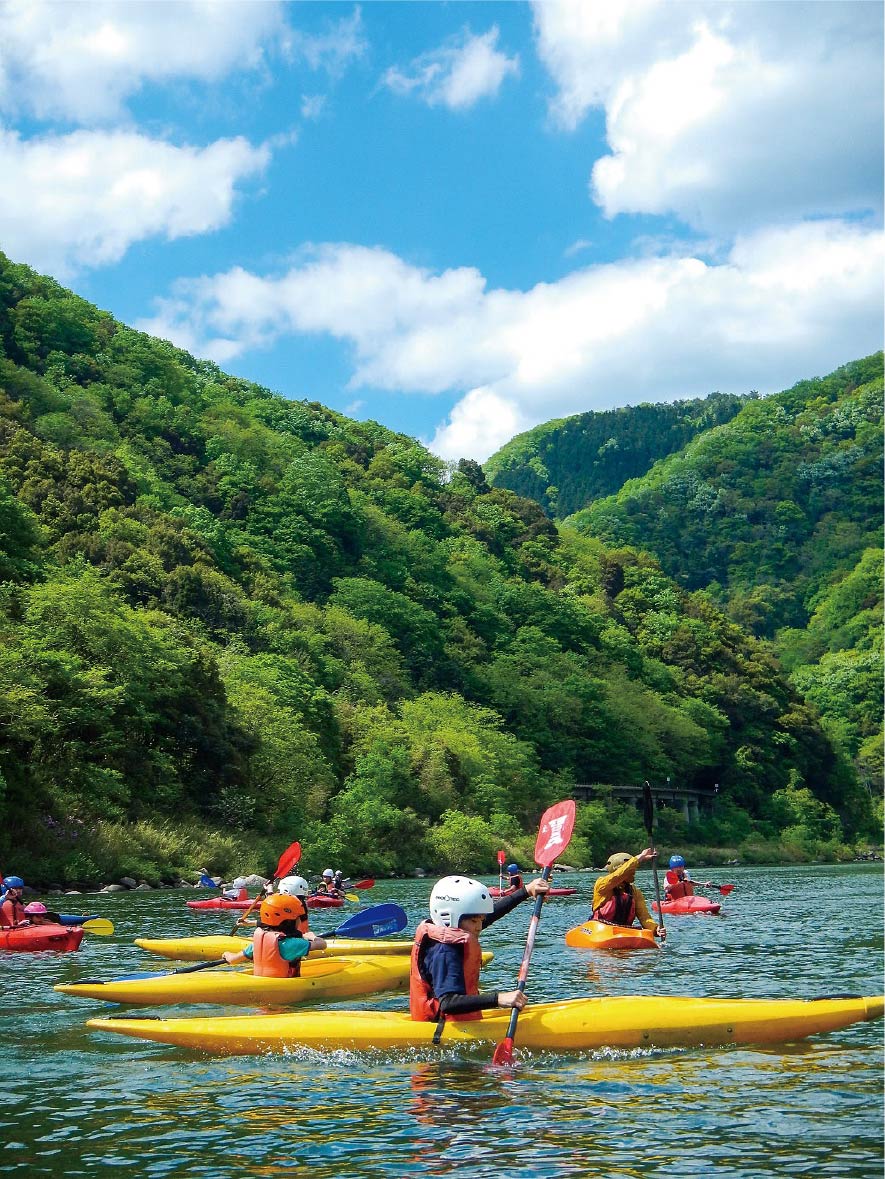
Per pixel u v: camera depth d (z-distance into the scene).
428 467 161.38
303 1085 8.78
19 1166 6.93
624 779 99.75
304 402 168.00
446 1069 9.23
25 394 105.88
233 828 47.91
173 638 51.44
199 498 111.31
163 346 153.50
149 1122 7.83
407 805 63.28
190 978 12.91
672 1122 7.63
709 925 23.69
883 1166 6.70
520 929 22.05
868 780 146.12
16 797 36.25
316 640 79.75
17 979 14.80
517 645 111.31
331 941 17.80
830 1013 10.41
